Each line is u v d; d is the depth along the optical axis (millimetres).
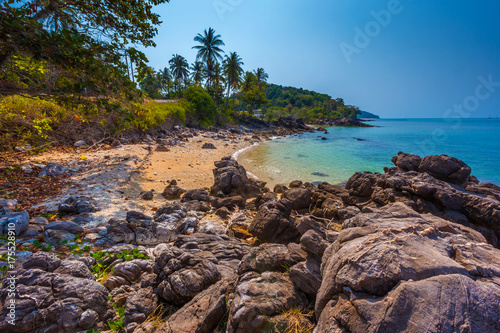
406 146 31906
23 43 4441
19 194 7434
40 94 6352
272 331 2494
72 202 7523
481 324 1596
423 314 1683
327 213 7750
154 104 27844
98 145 16375
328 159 21891
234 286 3535
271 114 86688
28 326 2715
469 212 6145
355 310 1957
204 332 2814
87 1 6281
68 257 4578
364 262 2168
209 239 5766
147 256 5102
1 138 11516
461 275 1879
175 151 19219
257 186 12773
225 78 57688
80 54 5234
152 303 3500
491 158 22656
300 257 3443
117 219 6320
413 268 2066
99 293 3342
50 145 13648
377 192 7590
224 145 26234
